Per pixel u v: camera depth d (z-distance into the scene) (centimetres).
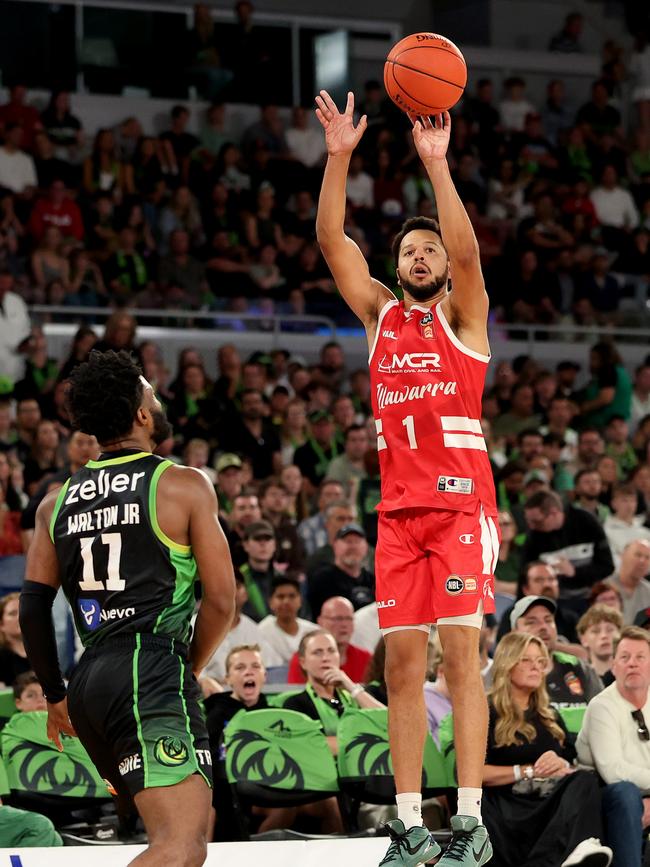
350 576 3100
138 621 1332
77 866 1639
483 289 1515
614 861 2122
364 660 2744
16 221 4944
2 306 4353
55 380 4112
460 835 1416
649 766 2262
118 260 4919
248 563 3045
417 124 1523
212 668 2716
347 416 4244
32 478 3519
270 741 2264
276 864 1708
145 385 1425
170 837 1272
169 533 1349
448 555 1471
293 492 3666
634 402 4934
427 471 1493
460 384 1500
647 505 3931
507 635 2280
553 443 4238
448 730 2275
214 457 4006
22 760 2211
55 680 1410
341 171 1577
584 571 3231
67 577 1371
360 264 1591
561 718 2320
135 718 1305
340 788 2272
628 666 2256
